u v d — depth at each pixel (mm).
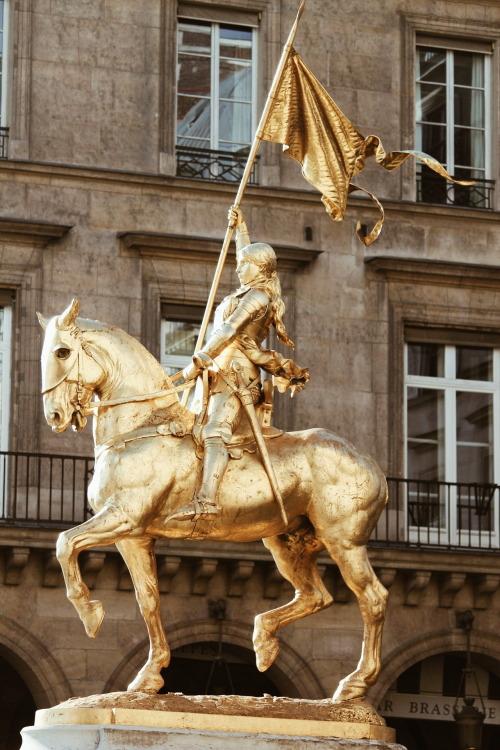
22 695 40250
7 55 40406
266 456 18562
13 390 39094
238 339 18984
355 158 20891
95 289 40062
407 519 41312
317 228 41938
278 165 41938
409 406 42406
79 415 18406
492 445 42750
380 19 43219
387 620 40062
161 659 18688
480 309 42844
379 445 41469
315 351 41438
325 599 19516
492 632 40812
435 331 42688
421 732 42875
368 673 18875
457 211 42969
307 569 19547
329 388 41375
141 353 18672
